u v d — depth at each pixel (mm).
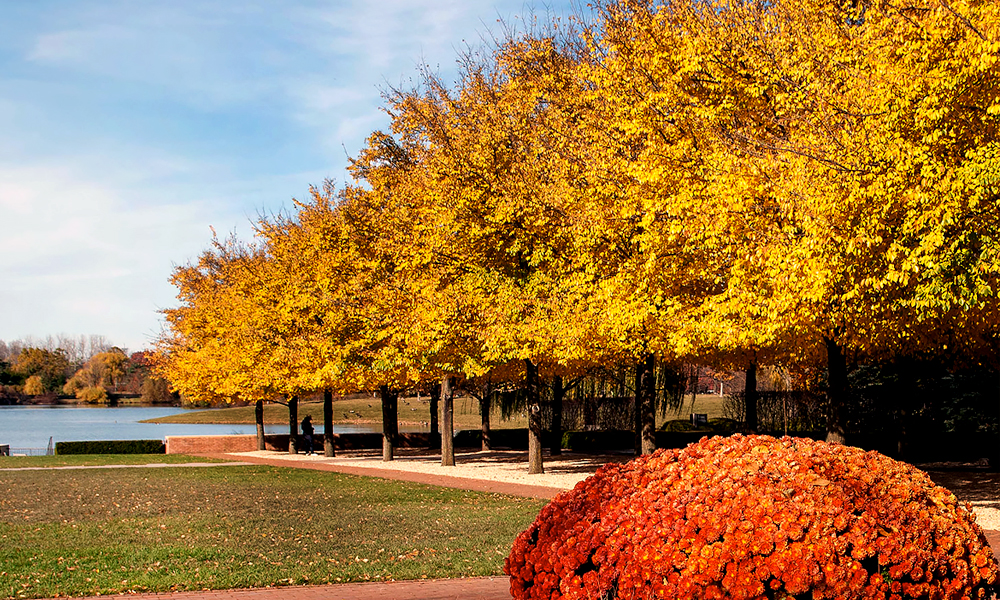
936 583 4961
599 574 5258
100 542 10945
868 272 10492
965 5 9211
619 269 15117
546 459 27984
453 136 20312
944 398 24078
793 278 10695
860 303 10977
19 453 39219
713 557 4863
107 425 70938
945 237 9656
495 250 19891
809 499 4969
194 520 13266
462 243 19891
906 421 21188
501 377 26328
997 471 20188
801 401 28281
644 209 13539
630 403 35344
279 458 31172
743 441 5930
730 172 11828
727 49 12641
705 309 13148
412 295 21250
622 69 14125
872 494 5195
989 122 9453
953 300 9594
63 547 10508
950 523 5234
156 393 110688
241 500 16375
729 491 5105
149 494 17531
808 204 10422
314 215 27828
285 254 29078
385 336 23047
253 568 9125
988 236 9289
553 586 5539
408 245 21469
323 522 13023
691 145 13297
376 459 30203
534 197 17406
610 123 14828
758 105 12891
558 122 17375
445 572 8992
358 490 18297
